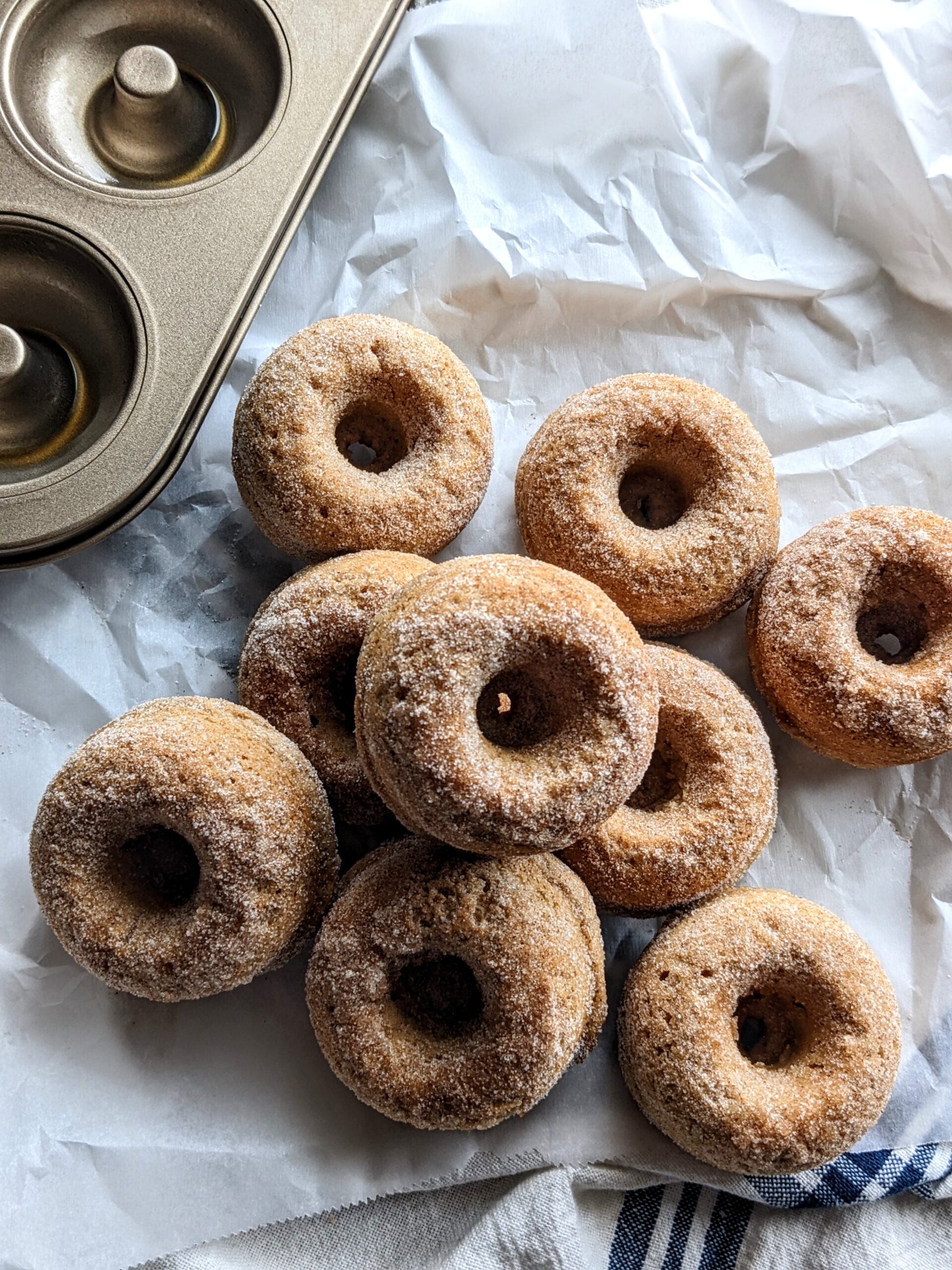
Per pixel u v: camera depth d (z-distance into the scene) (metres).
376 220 0.34
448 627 0.22
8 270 0.31
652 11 0.33
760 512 0.30
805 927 0.27
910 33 0.33
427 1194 0.28
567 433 0.30
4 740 0.30
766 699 0.31
